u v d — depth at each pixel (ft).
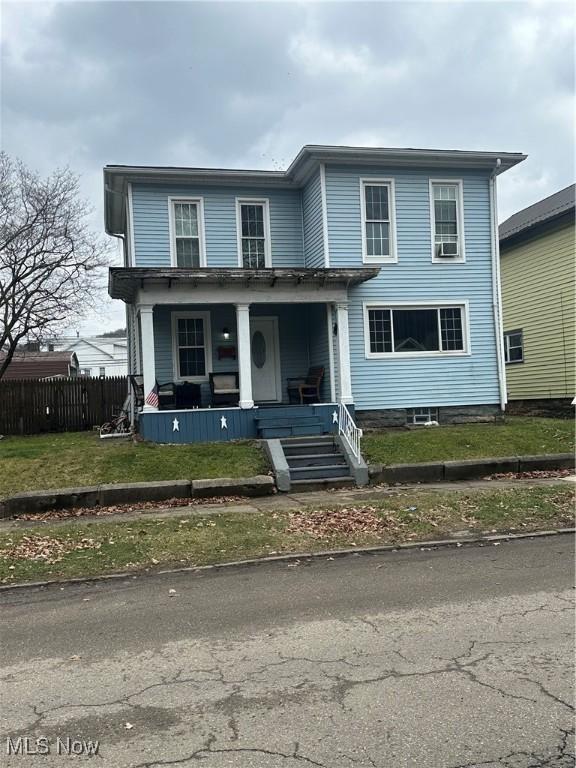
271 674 13.65
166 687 13.17
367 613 17.52
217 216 55.72
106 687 13.26
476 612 17.24
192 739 11.04
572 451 43.78
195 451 42.42
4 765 10.34
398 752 10.46
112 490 34.22
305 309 58.29
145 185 54.08
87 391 62.03
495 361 56.34
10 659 15.05
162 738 11.10
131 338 63.67
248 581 21.18
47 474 37.93
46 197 71.15
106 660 14.78
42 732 11.44
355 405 52.80
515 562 22.48
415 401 54.24
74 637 16.46
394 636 15.65
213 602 19.04
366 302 53.31
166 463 39.78
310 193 55.67
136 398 51.19
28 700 12.75
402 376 54.03
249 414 47.11
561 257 65.31
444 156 53.98
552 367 67.10
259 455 41.93
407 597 18.86
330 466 40.37
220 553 24.56
